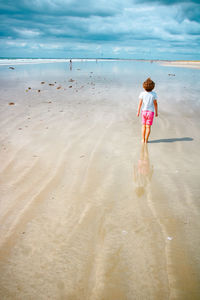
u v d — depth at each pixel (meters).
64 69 31.72
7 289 1.81
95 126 6.10
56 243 2.29
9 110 7.55
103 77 20.89
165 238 2.34
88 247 2.23
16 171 3.72
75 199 3.02
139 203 2.94
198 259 2.08
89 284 1.85
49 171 3.73
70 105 8.59
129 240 2.32
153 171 3.79
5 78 17.19
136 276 1.92
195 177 3.60
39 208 2.83
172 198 3.04
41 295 1.77
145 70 35.34
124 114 7.43
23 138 5.13
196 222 2.58
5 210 2.79
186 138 5.37
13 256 2.13
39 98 9.80
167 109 8.33
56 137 5.24
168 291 1.79
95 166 3.92
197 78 21.50
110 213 2.74
